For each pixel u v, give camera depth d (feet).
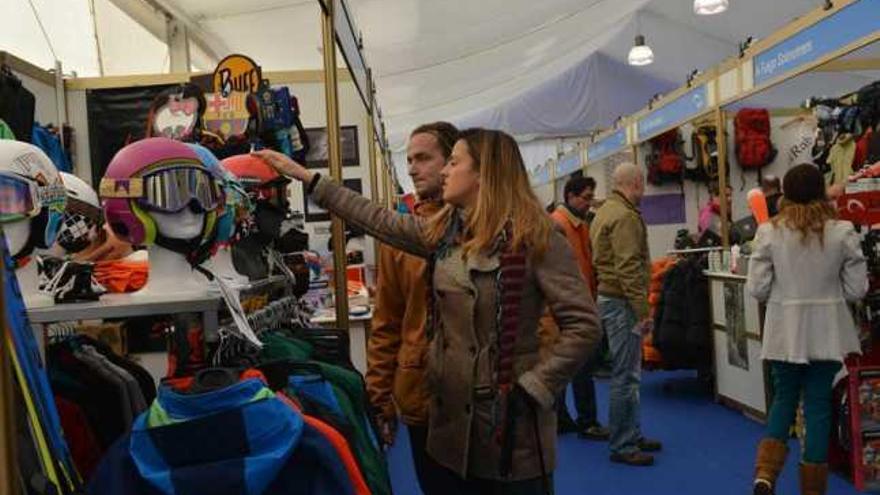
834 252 9.19
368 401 5.54
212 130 6.36
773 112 16.05
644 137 20.61
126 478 3.28
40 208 4.00
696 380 18.98
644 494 10.95
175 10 14.02
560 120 38.14
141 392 4.77
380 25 16.02
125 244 5.11
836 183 13.26
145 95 11.71
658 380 19.26
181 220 4.24
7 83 9.48
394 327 6.84
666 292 17.04
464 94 27.07
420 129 6.78
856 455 10.64
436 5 15.16
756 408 14.49
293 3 13.89
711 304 16.51
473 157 5.37
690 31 27.45
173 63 15.56
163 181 4.16
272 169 5.99
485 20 17.31
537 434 5.04
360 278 12.26
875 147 12.78
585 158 27.07
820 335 9.17
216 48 17.17
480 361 5.09
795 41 12.46
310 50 17.39
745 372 14.88
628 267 11.61
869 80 12.85
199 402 3.37
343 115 12.66
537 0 16.71
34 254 4.17
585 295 5.13
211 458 3.32
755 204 13.12
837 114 13.73
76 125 11.70
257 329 5.18
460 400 5.16
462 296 5.18
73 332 5.02
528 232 5.06
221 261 4.91
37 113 11.32
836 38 11.21
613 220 11.76
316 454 3.44
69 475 3.35
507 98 32.42
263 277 5.78
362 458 4.67
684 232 19.72
